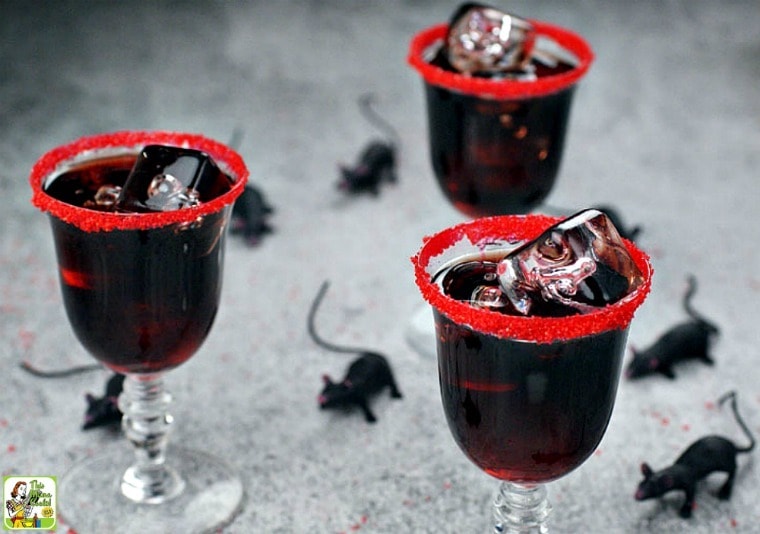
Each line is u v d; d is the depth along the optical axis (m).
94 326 0.66
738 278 0.89
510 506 0.64
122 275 0.64
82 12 1.26
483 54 0.79
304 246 0.92
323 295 0.87
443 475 0.73
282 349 0.82
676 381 0.80
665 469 0.71
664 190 0.99
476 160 0.77
